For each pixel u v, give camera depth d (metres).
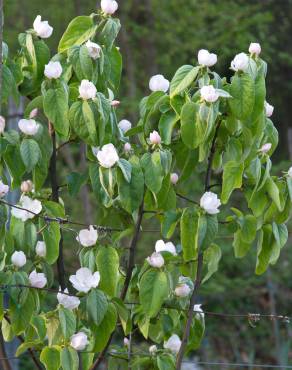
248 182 4.30
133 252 4.44
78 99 4.12
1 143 4.11
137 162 4.11
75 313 4.20
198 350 10.72
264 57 12.79
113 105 4.34
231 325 11.31
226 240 10.84
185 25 11.58
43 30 4.34
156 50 12.05
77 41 4.38
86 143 4.16
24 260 4.08
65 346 4.09
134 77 11.70
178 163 4.29
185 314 4.59
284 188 4.29
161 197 4.18
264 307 11.49
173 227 4.27
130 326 4.49
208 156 4.33
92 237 4.18
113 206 4.56
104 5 4.34
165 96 4.13
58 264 4.61
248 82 4.02
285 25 15.76
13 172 4.14
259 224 4.35
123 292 4.47
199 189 9.18
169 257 4.29
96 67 4.27
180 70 4.09
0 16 3.99
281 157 16.75
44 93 4.16
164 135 4.09
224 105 4.08
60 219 4.15
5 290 4.02
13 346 6.48
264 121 4.11
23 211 4.18
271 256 4.39
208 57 4.04
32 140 4.10
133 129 4.35
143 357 4.50
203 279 4.52
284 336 11.19
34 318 4.08
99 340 4.15
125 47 11.45
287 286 11.70
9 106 7.80
